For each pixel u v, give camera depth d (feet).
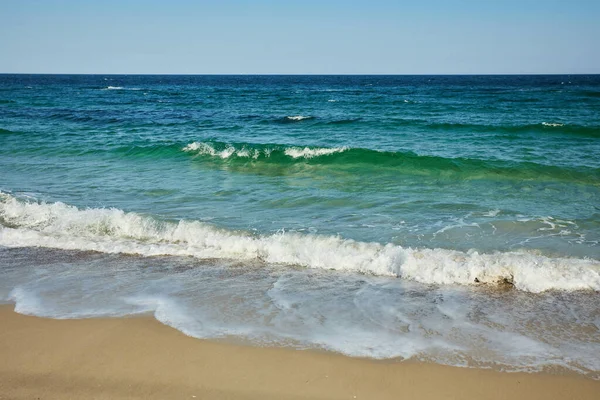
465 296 17.69
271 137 64.28
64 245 23.25
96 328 15.11
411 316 16.08
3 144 54.75
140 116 92.89
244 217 27.37
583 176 38.01
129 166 43.96
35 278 19.43
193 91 207.62
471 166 41.22
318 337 14.66
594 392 12.06
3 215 27.12
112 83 325.62
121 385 12.14
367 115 93.56
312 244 22.07
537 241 23.29
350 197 32.32
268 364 13.19
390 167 42.60
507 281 18.84
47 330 14.97
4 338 14.48
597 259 20.81
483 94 166.50
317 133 68.23
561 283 18.39
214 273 19.93
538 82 328.29
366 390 12.13
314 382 12.41
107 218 25.73
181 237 23.88
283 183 36.96
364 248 21.62
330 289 18.29
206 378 12.49
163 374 12.63
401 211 28.86
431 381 12.51
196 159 47.11
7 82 314.76
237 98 154.30
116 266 20.75
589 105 110.83
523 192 33.88
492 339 14.61
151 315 16.05
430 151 51.44
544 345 14.29
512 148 52.65
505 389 12.20
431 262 19.90
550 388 12.24
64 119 84.07
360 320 15.78
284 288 18.39
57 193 32.96
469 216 27.66
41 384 12.16
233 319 15.81
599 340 14.56
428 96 157.89
